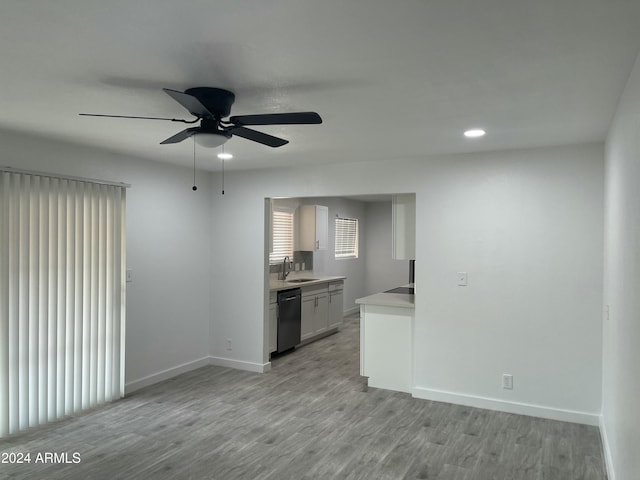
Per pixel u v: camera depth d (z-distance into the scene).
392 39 1.85
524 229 4.01
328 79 2.31
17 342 3.53
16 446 3.37
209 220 5.59
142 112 2.93
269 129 3.34
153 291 4.82
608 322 3.30
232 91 2.50
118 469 3.06
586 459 3.24
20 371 3.57
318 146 3.94
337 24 1.73
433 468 3.12
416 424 3.83
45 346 3.72
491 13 1.63
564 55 1.99
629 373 2.21
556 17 1.66
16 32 1.81
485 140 3.68
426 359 4.42
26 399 3.60
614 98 2.58
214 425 3.80
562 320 3.88
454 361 4.30
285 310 6.10
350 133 3.46
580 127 3.24
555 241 3.90
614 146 2.90
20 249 3.54
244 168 5.24
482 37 1.83
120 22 1.72
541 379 3.97
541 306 3.95
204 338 5.55
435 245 4.36
